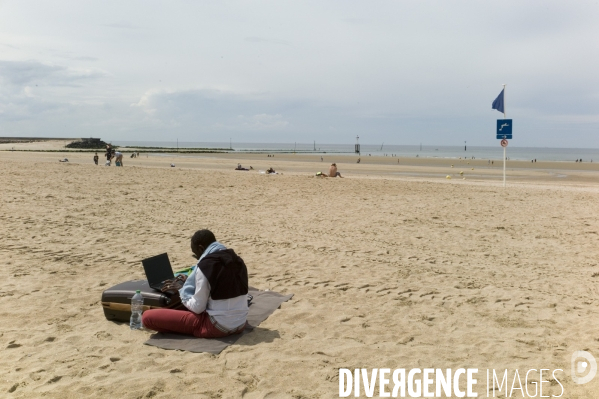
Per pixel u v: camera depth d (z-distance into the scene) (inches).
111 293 226.1
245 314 211.6
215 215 528.7
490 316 246.7
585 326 231.9
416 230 478.9
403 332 222.7
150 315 209.2
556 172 2052.2
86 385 162.4
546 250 405.7
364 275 319.9
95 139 5506.9
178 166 1801.2
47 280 289.1
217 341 203.2
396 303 265.1
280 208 590.2
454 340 214.1
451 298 275.4
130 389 160.6
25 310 239.5
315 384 169.0
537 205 650.2
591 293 290.0
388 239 435.2
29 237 393.4
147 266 230.7
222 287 203.3
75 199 586.9
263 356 190.9
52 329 216.1
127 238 405.4
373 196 711.1
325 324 230.7
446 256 379.2
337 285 295.9
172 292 223.0
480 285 303.3
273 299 262.5
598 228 498.6
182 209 558.3
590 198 729.6
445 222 523.2
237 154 3887.8
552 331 225.5
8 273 299.6
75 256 344.5
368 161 2920.8
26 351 191.9
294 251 381.1
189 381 167.8
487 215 570.3
